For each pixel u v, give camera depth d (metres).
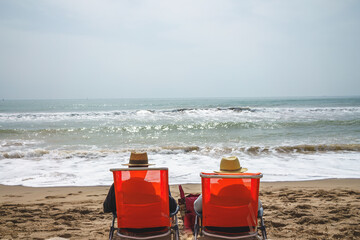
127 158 10.95
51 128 20.33
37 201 6.04
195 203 3.28
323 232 3.95
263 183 7.41
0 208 5.45
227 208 3.06
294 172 8.57
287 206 5.25
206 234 3.09
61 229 4.23
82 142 15.27
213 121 23.78
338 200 5.69
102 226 4.39
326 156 10.85
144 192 3.16
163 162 10.10
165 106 61.72
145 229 3.21
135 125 22.03
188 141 15.19
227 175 2.92
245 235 3.03
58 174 8.56
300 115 28.30
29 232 4.10
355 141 14.14
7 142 15.09
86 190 6.98
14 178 8.15
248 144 13.85
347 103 65.06
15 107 64.50
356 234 3.85
